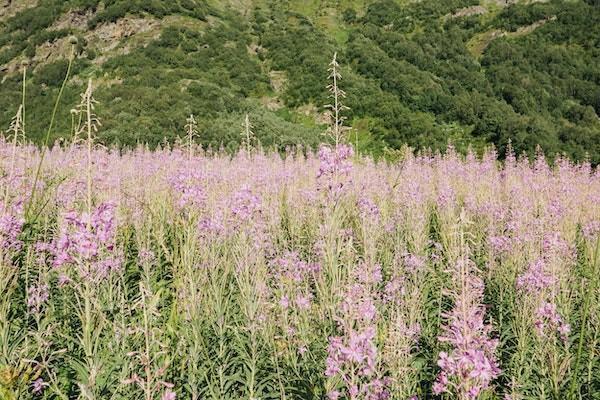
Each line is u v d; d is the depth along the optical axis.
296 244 7.56
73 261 4.06
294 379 4.21
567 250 6.90
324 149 6.13
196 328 4.66
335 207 6.00
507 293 6.38
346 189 6.11
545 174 15.47
